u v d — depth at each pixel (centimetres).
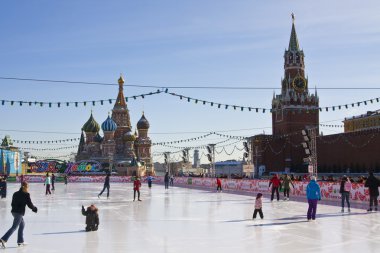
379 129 9156
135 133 15662
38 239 1588
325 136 10875
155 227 1898
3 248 1409
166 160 10875
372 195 2531
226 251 1366
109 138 14000
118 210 2698
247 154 7106
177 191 5222
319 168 10950
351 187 3316
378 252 1355
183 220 2155
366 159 9500
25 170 13250
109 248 1413
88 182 9881
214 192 4947
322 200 3416
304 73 13275
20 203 1451
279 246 1449
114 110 14975
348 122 12425
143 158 14925
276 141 12775
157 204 3164
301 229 1823
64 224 2014
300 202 3256
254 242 1523
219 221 2105
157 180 9825
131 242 1524
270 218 2223
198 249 1398
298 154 12519
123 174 13062
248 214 2430
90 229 1789
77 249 1398
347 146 10112
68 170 12125
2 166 11256
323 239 1580
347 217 2250
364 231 1767
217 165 15238
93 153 14862
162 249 1398
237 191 5100
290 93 12875
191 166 16662
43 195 4406
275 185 3400
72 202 3400
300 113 12719
